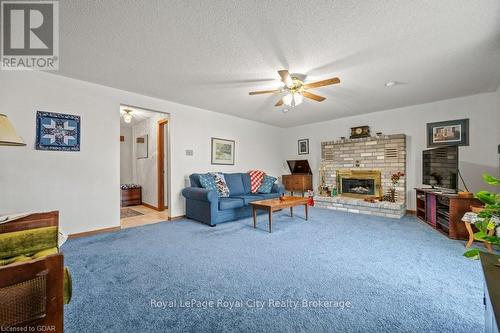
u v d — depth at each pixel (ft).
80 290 5.72
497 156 11.85
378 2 5.44
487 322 3.28
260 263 7.32
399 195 14.74
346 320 4.61
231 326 4.45
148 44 7.30
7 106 8.72
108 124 11.20
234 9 5.67
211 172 15.51
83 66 8.94
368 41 7.12
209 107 15.07
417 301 5.22
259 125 20.01
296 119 18.74
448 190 11.32
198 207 12.88
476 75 9.80
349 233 10.57
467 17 5.96
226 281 6.18
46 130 9.51
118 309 4.97
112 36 6.84
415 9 5.67
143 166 19.61
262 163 20.27
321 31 6.60
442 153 11.38
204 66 8.88
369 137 16.02
